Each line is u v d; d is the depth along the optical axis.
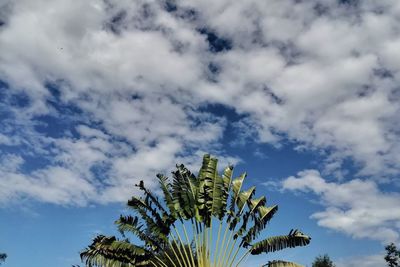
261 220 17.75
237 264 17.31
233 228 18.00
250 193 18.62
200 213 18.23
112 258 16.84
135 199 18.69
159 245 18.05
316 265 34.03
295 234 16.52
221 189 18.55
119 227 17.64
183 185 18.86
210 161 19.17
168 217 18.23
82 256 16.61
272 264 16.56
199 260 17.45
